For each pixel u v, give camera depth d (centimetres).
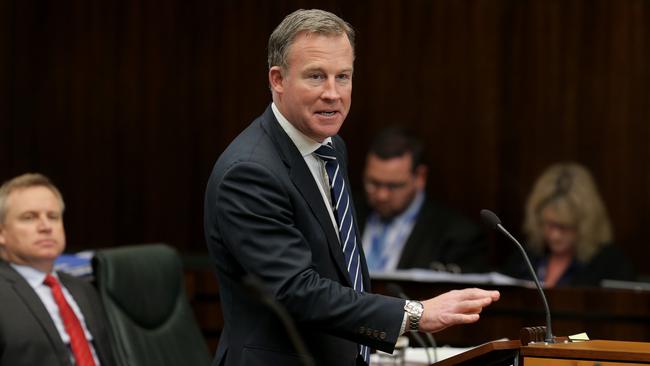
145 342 1029
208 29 1844
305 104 664
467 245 1433
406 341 965
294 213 670
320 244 671
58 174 1889
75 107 1883
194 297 1344
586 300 1232
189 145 1856
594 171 1708
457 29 1759
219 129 1845
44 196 1043
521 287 1236
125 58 1870
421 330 638
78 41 1881
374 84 1789
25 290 1000
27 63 1889
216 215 673
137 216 1872
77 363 1003
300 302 641
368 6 1791
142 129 1867
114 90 1875
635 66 1688
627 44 1692
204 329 1343
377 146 1454
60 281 1059
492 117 1750
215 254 686
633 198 1691
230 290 685
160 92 1862
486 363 651
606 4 1698
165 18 1856
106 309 1024
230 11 1836
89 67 1878
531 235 1459
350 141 1795
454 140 1764
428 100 1772
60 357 988
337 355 681
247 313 674
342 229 689
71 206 1888
